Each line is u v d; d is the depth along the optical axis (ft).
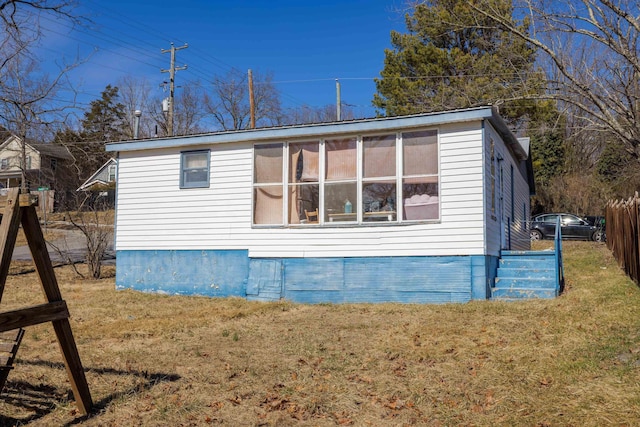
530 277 37.19
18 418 16.43
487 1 51.62
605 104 55.06
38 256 15.65
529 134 85.71
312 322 30.86
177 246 43.62
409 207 37.22
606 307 28.04
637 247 33.09
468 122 35.88
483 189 35.19
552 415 15.72
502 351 22.31
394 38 97.66
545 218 85.35
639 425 14.43
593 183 105.91
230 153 42.55
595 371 18.84
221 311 35.06
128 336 27.61
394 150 37.91
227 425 16.15
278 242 40.50
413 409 17.06
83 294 42.88
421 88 90.74
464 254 35.37
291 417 16.71
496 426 15.42
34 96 61.52
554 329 25.04
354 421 16.33
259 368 21.47
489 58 72.74
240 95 176.76
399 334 26.37
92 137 133.08
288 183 40.73
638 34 47.26
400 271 36.96
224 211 42.39
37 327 30.17
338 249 38.78
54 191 110.52
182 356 23.44
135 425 16.10
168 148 44.52
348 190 38.99
